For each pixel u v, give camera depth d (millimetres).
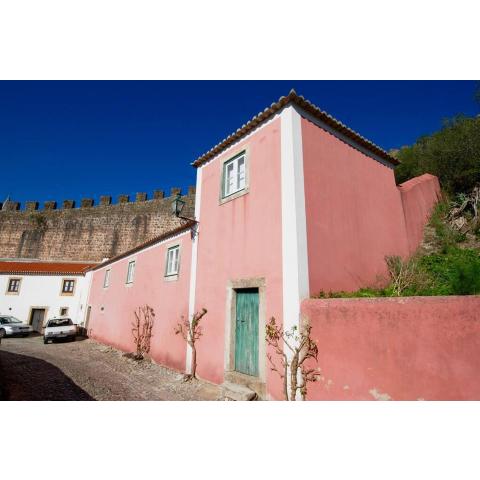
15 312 22172
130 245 33344
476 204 9656
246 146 6957
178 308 8430
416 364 3465
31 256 34875
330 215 6082
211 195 7871
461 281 5410
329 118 6594
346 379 4031
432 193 10844
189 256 8383
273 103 6203
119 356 10906
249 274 6086
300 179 5617
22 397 5570
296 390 4594
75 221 35750
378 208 7703
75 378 7566
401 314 3670
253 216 6305
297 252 5125
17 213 37125
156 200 34500
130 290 12422
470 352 3172
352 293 5406
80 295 22156
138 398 5828
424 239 9352
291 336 4863
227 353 6207
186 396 5930
